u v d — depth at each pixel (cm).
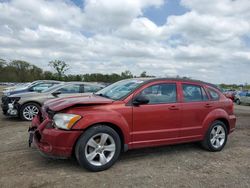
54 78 5381
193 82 584
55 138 420
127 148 477
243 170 471
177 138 535
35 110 975
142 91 501
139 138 487
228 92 2933
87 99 482
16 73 7206
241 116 1290
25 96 971
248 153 584
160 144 514
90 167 435
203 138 578
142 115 488
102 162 446
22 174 423
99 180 407
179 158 533
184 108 543
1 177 410
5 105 986
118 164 485
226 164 504
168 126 521
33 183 389
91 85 1061
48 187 378
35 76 7169
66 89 1011
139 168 467
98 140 447
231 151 599
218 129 598
